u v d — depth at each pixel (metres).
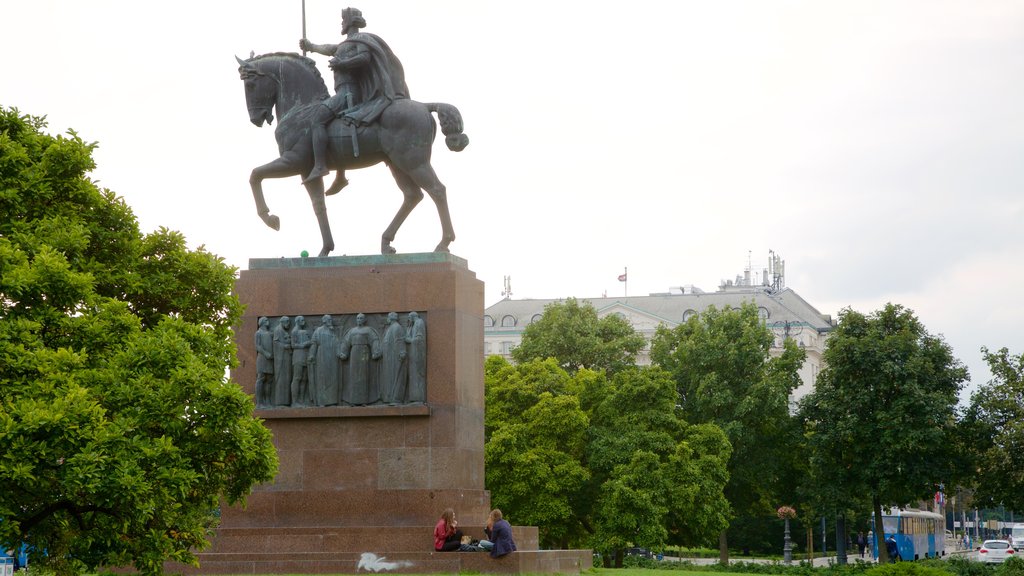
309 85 26.66
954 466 55.41
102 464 15.44
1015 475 53.00
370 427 24.58
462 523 24.28
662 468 50.19
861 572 45.47
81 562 17.81
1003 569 45.81
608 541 48.28
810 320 121.31
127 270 19.92
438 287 24.80
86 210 19.61
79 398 15.68
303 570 23.17
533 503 48.62
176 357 17.44
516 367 52.88
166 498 16.50
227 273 21.08
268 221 26.03
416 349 24.55
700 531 51.06
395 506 24.22
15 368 16.23
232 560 23.33
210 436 17.64
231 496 19.00
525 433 49.44
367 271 25.14
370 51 26.17
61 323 17.34
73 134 19.34
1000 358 54.56
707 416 63.25
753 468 61.75
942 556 78.31
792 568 46.66
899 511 68.38
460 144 26.17
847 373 56.53
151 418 16.88
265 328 25.14
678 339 66.81
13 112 19.59
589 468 52.03
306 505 24.48
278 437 24.77
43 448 15.15
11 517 15.91
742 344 63.66
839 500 57.47
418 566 22.95
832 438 56.09
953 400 55.53
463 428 24.73
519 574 22.88
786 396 63.12
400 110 25.92
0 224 18.22
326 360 24.80
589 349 63.25
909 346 55.59
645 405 53.53
